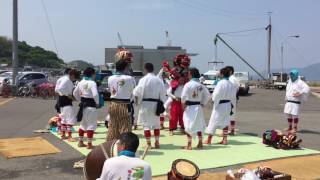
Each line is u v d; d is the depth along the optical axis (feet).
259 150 35.73
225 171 29.12
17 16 100.12
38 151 33.96
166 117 54.03
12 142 37.52
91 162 20.26
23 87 95.66
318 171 28.99
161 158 32.37
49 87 92.48
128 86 31.76
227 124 37.81
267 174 23.98
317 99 118.93
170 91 42.27
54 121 45.01
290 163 31.09
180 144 37.96
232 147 36.86
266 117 63.05
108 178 15.76
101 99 35.60
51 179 26.78
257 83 201.87
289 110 45.96
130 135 16.26
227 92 37.24
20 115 59.06
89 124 34.86
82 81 35.01
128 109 31.89
